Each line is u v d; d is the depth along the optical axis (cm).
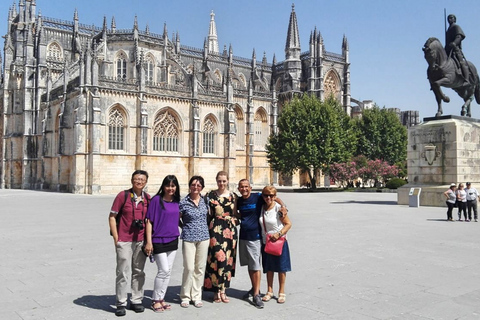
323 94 11681
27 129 8938
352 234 2380
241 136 10069
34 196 6134
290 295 1243
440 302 1165
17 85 9462
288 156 8444
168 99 7675
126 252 1093
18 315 1057
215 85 9912
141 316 1069
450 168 4044
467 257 1761
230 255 1202
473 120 4272
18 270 1542
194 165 7888
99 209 3991
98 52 8225
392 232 2461
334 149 8519
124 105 7169
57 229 2619
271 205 1193
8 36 9600
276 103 10662
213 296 1258
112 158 7025
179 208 1171
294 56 11650
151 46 8731
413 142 4334
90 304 1155
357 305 1143
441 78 4159
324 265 1612
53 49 9525
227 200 1220
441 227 2688
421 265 1614
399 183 7700
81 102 6806
